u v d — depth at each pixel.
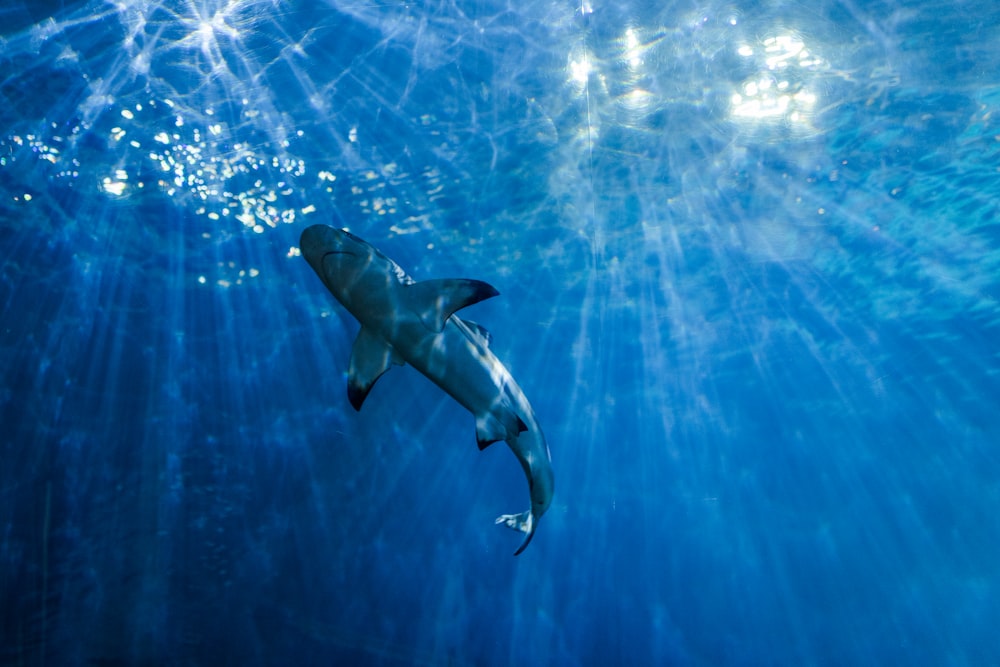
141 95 8.88
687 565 35.03
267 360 17.34
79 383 15.59
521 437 3.63
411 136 9.50
